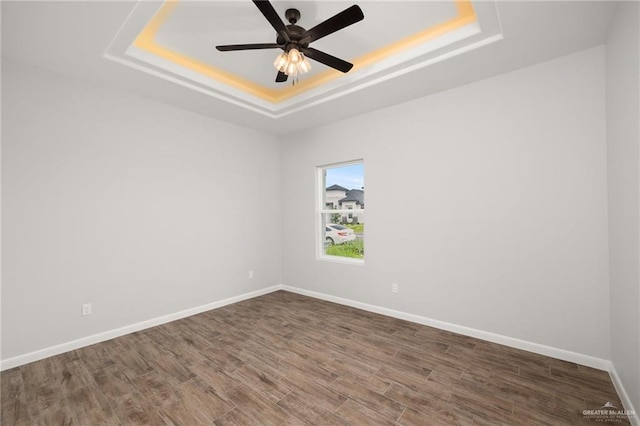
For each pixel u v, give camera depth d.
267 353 2.55
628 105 1.72
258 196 4.36
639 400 1.59
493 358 2.42
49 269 2.54
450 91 2.97
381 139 3.50
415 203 3.22
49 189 2.54
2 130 2.33
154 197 3.23
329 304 3.92
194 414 1.78
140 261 3.11
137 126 3.10
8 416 1.78
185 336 2.92
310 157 4.30
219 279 3.84
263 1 1.64
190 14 2.14
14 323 2.36
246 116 3.75
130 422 1.72
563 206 2.38
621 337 1.90
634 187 1.65
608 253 2.19
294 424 1.70
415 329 3.04
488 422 1.70
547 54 2.34
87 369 2.30
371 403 1.87
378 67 2.68
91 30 2.04
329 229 4.28
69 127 2.66
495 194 2.70
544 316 2.46
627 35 1.70
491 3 1.83
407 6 2.07
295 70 2.11
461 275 2.91
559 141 2.39
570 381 2.08
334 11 2.11
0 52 2.28
